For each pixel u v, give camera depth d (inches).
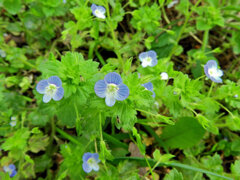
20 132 2.4
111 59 3.2
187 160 3.1
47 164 2.9
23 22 3.5
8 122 2.8
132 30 3.9
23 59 3.3
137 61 3.5
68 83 2.1
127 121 2.0
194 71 3.6
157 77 2.7
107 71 2.2
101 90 1.9
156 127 3.3
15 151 2.7
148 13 3.2
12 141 2.4
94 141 2.7
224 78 3.9
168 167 3.1
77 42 2.9
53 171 3.0
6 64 3.3
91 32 2.9
